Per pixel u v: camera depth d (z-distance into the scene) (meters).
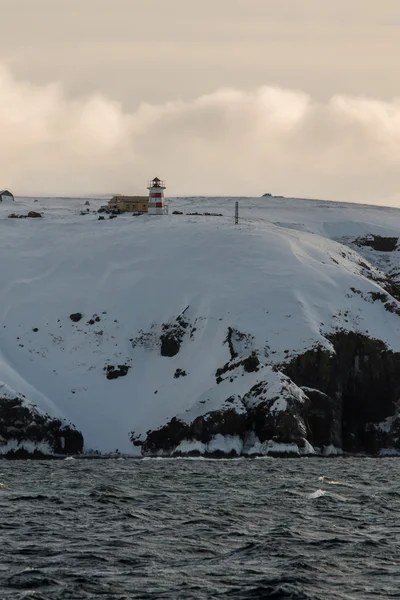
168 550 164.75
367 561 157.88
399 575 149.75
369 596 139.12
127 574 148.75
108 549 165.00
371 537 176.75
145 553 162.25
